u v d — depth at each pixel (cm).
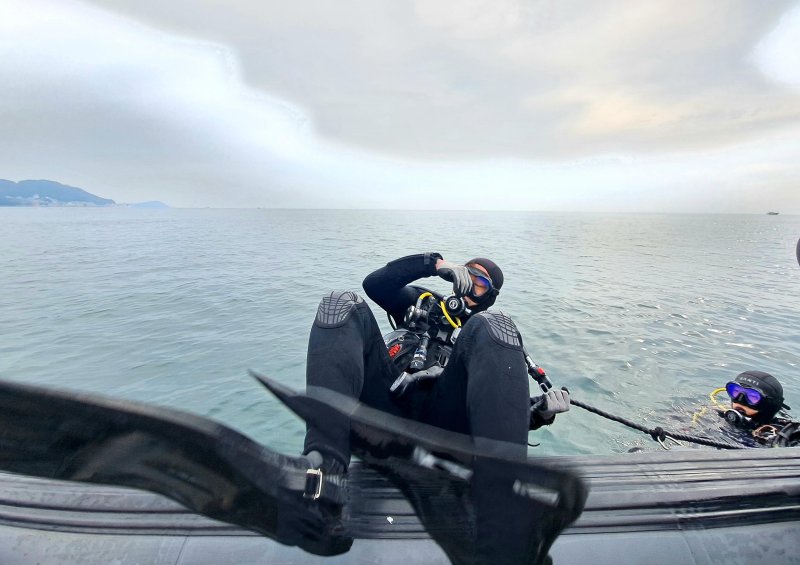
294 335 641
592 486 159
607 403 490
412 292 233
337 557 129
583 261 1744
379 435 127
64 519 139
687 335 738
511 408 140
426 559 128
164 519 139
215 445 107
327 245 2155
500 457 123
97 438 97
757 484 161
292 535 122
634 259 1875
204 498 112
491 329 157
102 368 512
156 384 466
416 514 130
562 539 140
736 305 973
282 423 225
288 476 119
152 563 127
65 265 1336
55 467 96
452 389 168
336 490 123
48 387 91
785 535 146
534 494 119
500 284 212
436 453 124
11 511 142
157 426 99
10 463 93
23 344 594
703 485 161
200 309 807
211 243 2188
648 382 548
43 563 128
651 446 396
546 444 393
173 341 609
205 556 129
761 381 421
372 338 177
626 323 802
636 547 139
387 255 1739
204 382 469
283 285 1060
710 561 138
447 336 212
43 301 858
